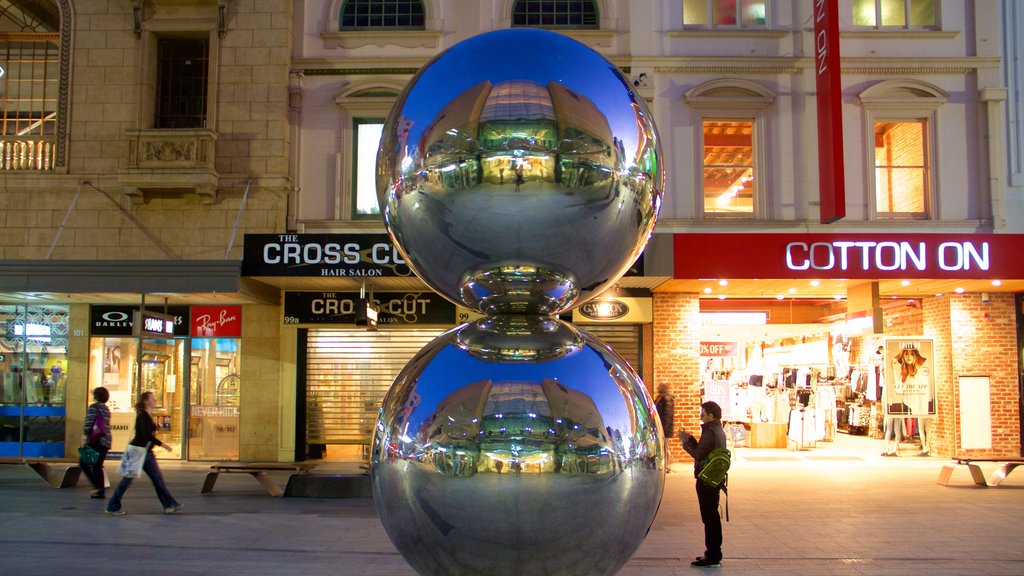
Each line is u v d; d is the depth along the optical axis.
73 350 14.34
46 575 6.32
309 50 14.27
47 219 13.77
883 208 13.95
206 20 13.91
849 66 13.91
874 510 9.38
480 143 1.50
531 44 1.57
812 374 16.62
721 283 13.23
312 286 13.70
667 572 6.51
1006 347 14.38
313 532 8.09
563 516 1.47
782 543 7.60
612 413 1.53
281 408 14.05
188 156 13.53
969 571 6.62
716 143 14.05
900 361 14.40
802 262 12.21
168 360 14.44
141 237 13.70
